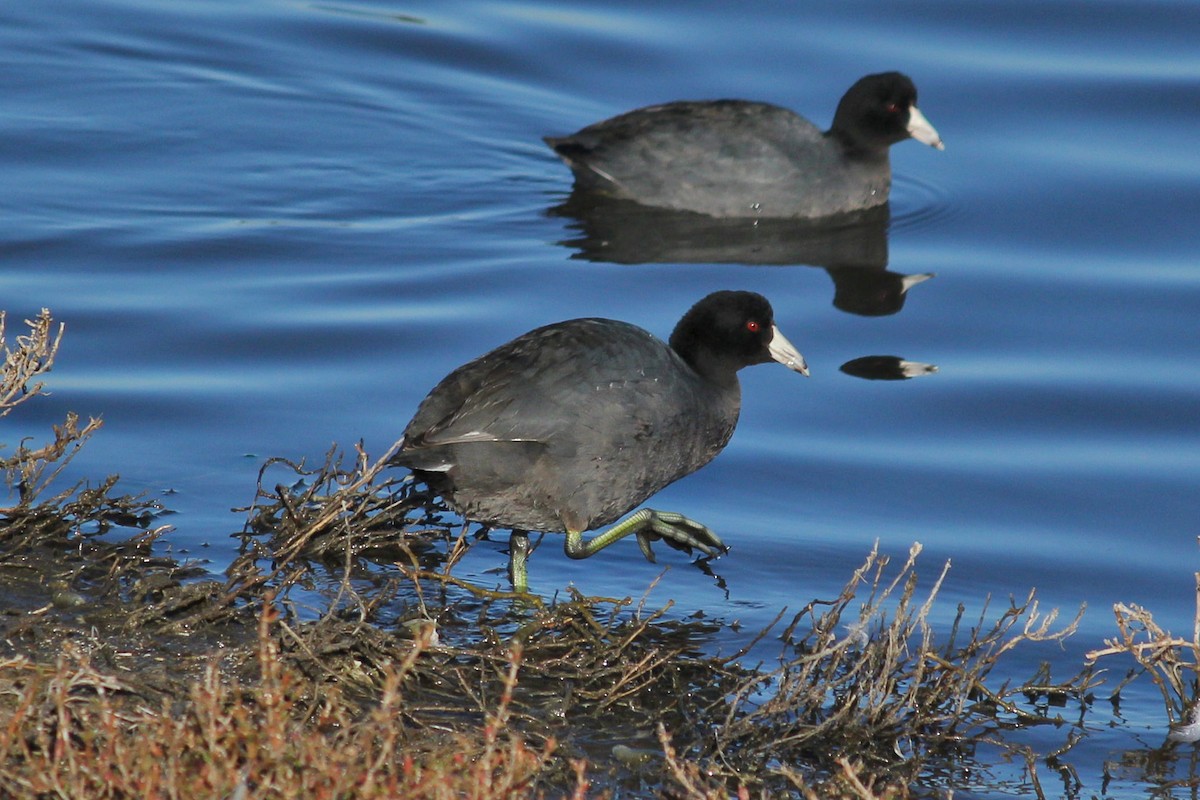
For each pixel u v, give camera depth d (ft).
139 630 30.99
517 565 35.53
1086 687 32.24
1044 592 36.78
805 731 29.27
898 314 51.08
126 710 26.81
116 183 58.54
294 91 67.36
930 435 44.16
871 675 30.48
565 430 33.71
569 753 28.12
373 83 68.18
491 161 63.00
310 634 30.04
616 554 37.91
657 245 56.39
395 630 32.32
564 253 54.90
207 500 38.06
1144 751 30.42
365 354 46.98
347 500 35.29
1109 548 38.73
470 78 68.95
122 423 41.98
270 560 35.24
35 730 24.30
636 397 34.45
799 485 41.55
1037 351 48.62
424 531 36.35
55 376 44.29
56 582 32.96
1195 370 47.21
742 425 44.68
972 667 32.76
